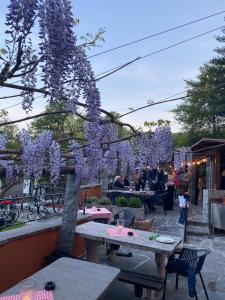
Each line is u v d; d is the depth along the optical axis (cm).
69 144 169
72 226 551
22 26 102
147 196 1163
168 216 1166
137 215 939
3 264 439
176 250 530
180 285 543
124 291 507
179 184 1272
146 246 486
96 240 548
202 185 1509
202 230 950
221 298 503
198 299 497
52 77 119
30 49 103
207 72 2284
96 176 219
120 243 511
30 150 148
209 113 2281
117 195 1144
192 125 2461
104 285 324
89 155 172
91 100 144
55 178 159
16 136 168
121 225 593
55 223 562
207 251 489
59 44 119
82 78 138
